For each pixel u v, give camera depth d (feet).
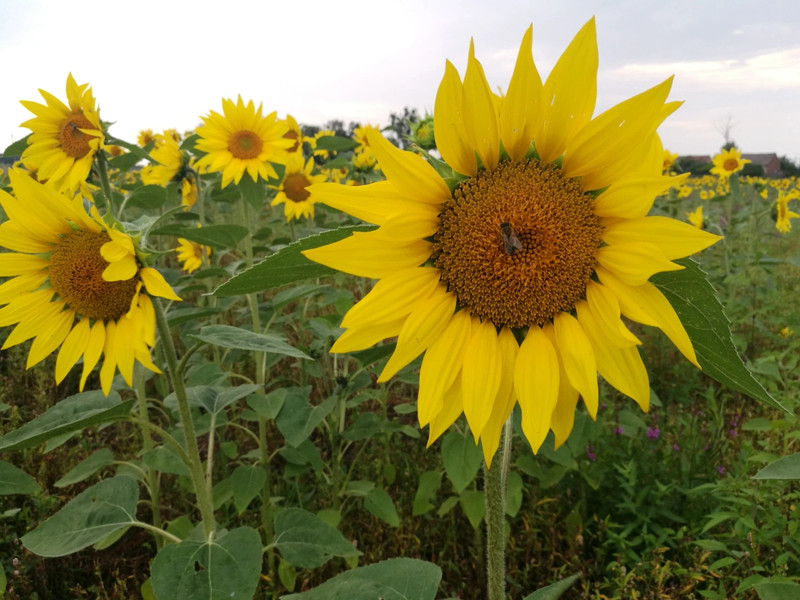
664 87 0.83
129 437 2.54
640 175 0.89
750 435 2.38
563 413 0.96
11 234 1.35
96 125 2.20
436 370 0.95
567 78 0.87
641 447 2.04
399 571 0.89
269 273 0.94
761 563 1.52
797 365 2.53
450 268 0.96
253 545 1.19
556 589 0.99
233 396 1.77
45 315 1.38
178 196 3.52
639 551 1.86
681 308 0.89
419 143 2.07
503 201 0.93
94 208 1.27
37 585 1.82
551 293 0.95
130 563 1.99
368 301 0.91
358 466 2.34
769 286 3.73
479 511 1.80
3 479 1.40
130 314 1.28
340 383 2.06
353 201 0.89
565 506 2.06
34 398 2.84
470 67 0.85
